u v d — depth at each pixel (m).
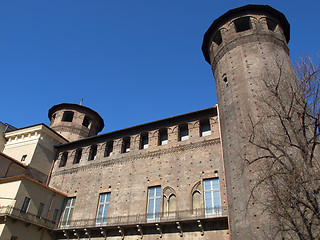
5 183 26.16
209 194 22.33
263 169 16.92
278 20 28.00
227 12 28.06
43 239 26.00
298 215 14.05
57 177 31.66
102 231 23.95
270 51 24.52
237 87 23.55
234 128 21.84
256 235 16.28
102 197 27.23
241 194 18.56
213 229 20.30
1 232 22.80
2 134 35.00
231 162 20.75
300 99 14.86
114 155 29.45
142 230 22.67
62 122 40.16
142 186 25.48
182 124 27.61
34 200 26.16
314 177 12.40
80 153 33.31
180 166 24.86
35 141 32.69
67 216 27.84
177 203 22.94
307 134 18.05
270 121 19.53
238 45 25.83
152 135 28.55
